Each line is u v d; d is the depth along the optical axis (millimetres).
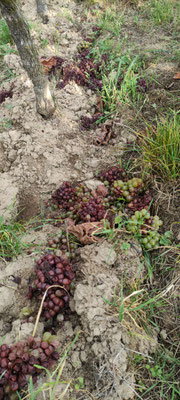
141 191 557
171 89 710
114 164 609
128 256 483
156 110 675
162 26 913
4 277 472
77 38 869
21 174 602
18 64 792
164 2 977
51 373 390
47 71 751
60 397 371
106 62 798
